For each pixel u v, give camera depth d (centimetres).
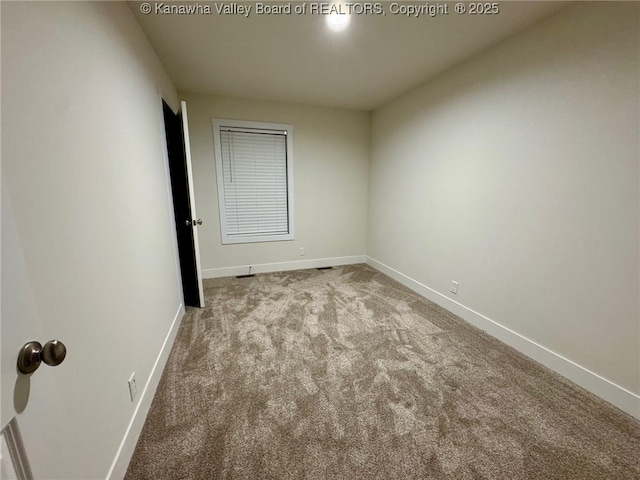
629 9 136
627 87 138
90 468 92
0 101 65
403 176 333
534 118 183
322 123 380
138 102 169
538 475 115
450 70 252
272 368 183
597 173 153
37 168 76
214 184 350
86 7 110
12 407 58
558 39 166
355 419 142
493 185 216
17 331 60
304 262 413
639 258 139
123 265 131
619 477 115
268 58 234
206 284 342
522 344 200
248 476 114
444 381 171
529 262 192
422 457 123
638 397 142
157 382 167
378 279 364
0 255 56
